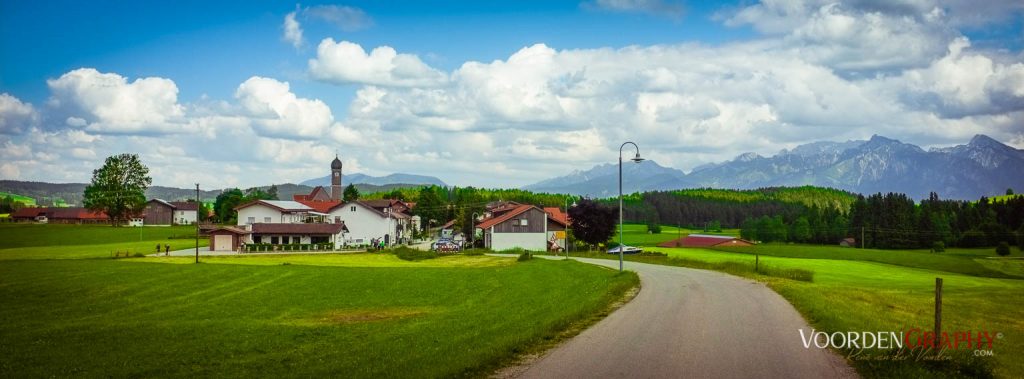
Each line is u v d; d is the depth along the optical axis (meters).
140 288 48.06
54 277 53.91
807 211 192.12
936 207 176.88
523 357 18.69
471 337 22.16
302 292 46.41
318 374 18.31
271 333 28.36
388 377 16.72
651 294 34.31
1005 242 134.12
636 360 18.17
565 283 45.50
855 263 89.94
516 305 34.47
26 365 22.02
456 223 163.75
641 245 134.00
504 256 92.44
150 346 25.38
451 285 50.72
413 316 33.91
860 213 170.38
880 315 28.98
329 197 189.50
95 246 103.69
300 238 110.38
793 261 89.00
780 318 25.61
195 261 77.12
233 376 19.42
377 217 127.94
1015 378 17.91
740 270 53.88
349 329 29.31
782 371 16.92
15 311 37.03
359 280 54.75
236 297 43.59
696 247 128.62
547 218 114.19
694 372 16.80
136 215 160.88
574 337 21.59
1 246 103.62
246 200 173.50
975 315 36.75
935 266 97.56
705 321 24.86
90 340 26.83
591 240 105.50
